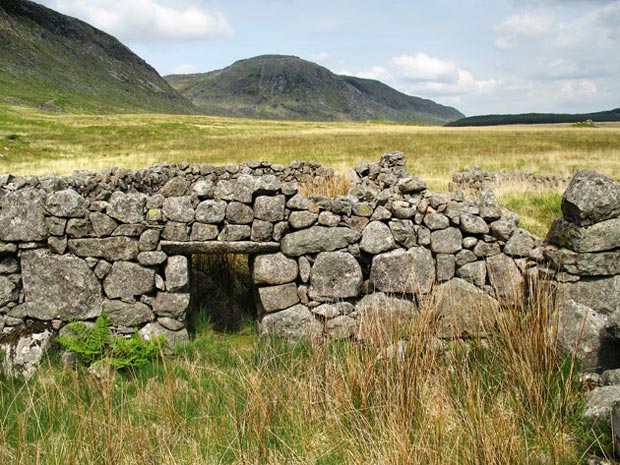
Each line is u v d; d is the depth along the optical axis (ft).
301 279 17.52
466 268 17.51
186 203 17.03
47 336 16.48
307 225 17.29
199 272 20.71
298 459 11.24
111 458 11.01
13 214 16.52
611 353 13.96
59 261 16.69
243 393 13.64
